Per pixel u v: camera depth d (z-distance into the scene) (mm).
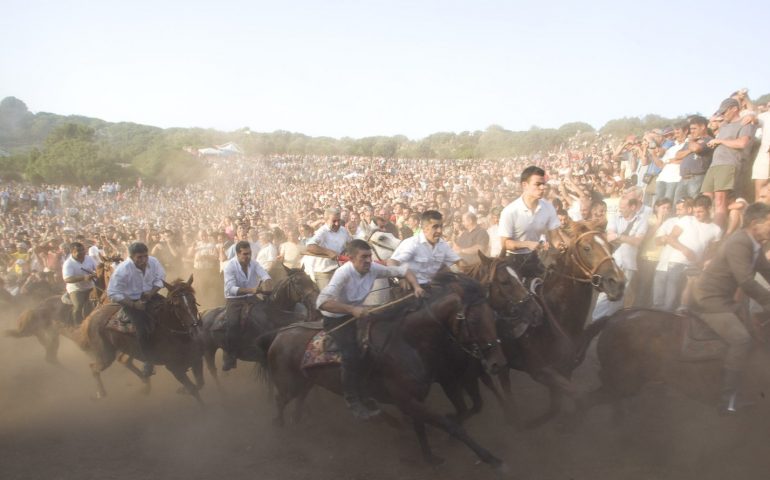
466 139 55344
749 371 5461
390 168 44719
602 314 9875
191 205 40281
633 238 9164
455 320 5445
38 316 10211
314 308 7871
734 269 5301
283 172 52094
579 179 15594
